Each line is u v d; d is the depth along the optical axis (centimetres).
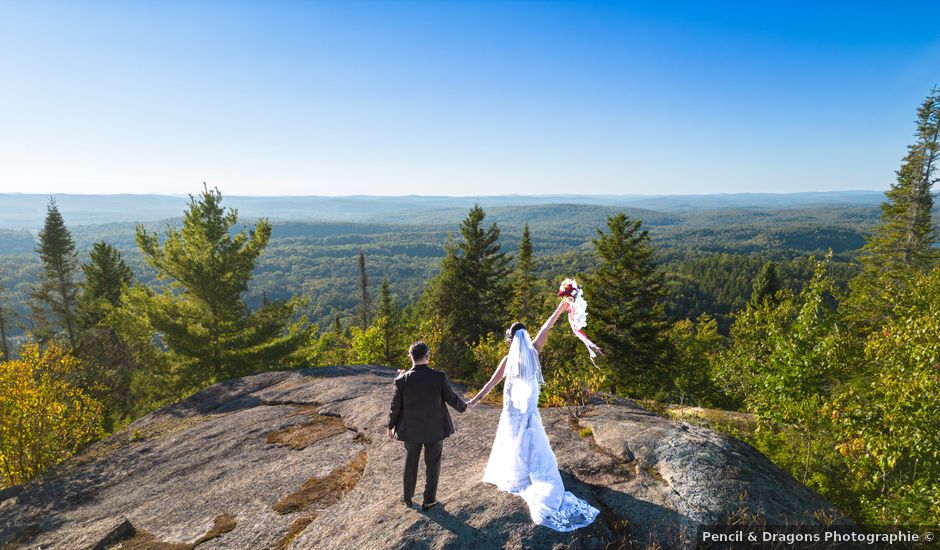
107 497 788
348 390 1151
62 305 3934
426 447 481
